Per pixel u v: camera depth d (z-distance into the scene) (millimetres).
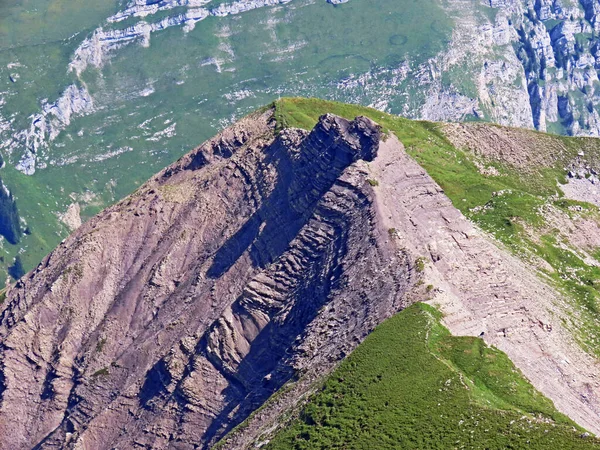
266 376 162250
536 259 187875
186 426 173625
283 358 161750
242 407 163500
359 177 176625
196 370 176500
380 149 183125
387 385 139250
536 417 134625
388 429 132375
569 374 152625
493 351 147000
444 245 168375
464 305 158125
